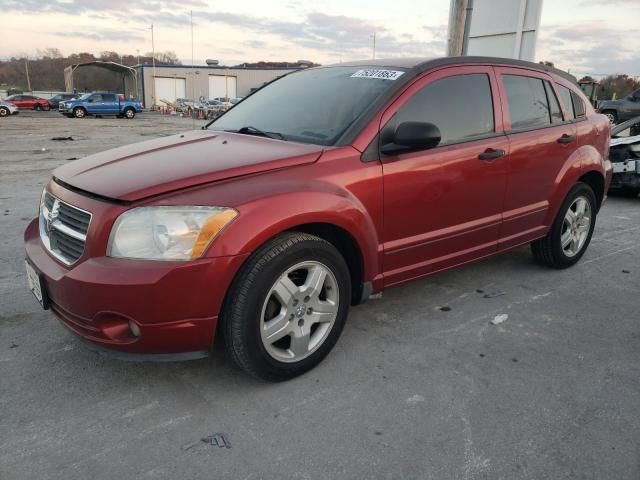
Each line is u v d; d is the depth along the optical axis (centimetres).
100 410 255
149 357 247
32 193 754
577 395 272
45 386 274
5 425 242
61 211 269
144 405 260
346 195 283
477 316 364
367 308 375
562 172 420
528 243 418
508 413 256
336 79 363
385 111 308
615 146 759
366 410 258
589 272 456
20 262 455
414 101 322
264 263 252
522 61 408
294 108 351
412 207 319
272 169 269
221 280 240
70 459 222
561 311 375
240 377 286
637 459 226
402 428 245
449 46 840
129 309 232
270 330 264
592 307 382
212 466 219
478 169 351
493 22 927
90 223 244
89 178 269
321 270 278
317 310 283
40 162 1105
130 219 237
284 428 244
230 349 261
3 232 545
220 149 300
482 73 366
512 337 335
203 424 246
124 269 232
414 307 378
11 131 2028
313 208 263
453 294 402
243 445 232
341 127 308
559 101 429
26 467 217
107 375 286
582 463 223
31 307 365
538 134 395
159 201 240
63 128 2247
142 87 5722
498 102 372
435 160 325
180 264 233
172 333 240
